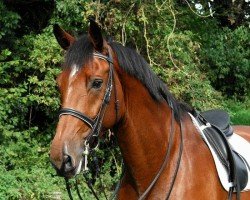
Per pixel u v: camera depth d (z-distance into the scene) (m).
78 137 2.85
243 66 13.35
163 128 3.32
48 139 8.54
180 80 8.16
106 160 8.09
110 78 2.99
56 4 8.12
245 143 3.93
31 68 8.32
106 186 7.73
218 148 3.53
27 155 7.96
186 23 9.40
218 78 13.12
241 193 3.64
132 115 3.18
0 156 7.58
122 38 7.85
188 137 3.42
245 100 13.76
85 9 8.03
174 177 3.25
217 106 8.38
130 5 8.05
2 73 8.03
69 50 3.00
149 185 3.24
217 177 3.40
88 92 2.89
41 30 8.90
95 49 3.00
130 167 3.25
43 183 7.11
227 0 12.29
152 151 3.24
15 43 8.31
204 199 3.25
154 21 8.27
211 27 10.73
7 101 7.89
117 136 3.22
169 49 7.93
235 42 13.12
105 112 2.97
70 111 2.85
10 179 6.85
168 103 3.44
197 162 3.34
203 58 11.20
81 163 2.86
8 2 8.59
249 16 14.59
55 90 8.10
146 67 3.26
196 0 10.05
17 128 8.42
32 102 8.28
